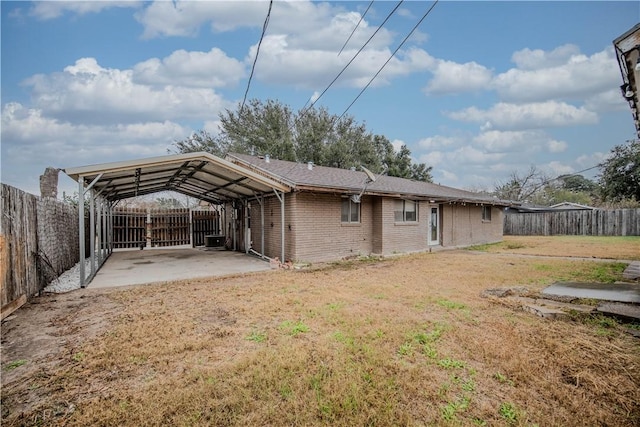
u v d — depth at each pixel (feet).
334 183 36.45
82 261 23.27
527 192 139.85
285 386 9.67
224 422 8.23
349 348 12.23
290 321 15.38
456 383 9.98
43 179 43.75
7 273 16.92
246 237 45.96
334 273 28.50
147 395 9.36
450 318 15.78
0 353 12.21
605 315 15.87
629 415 8.51
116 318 16.20
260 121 87.97
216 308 17.67
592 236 70.13
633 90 15.01
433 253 43.75
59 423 8.28
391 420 8.20
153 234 54.49
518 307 17.58
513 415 8.47
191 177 38.42
